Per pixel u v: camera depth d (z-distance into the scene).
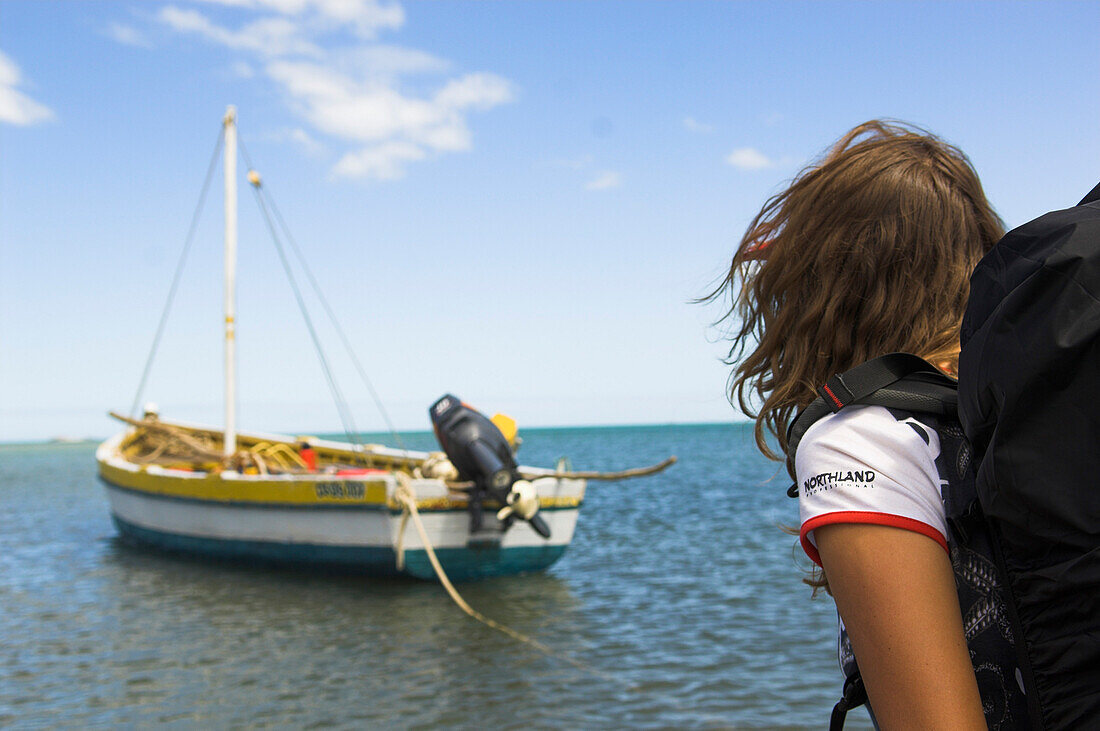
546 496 10.30
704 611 8.56
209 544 11.99
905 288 0.92
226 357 12.98
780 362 1.04
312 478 10.23
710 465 41.78
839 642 0.97
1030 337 0.66
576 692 5.95
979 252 0.95
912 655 0.73
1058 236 0.68
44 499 30.55
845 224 0.95
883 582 0.75
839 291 0.95
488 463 9.32
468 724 5.33
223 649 7.60
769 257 1.03
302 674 6.67
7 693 6.39
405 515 9.48
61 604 9.95
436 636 7.77
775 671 6.32
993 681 0.75
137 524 13.77
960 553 0.77
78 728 5.57
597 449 71.12
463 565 9.98
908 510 0.76
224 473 11.67
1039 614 0.69
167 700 6.13
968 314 0.76
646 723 5.25
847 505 0.78
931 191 0.94
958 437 0.80
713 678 6.19
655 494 25.50
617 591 9.76
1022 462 0.66
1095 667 0.66
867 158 0.97
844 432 0.82
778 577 10.40
